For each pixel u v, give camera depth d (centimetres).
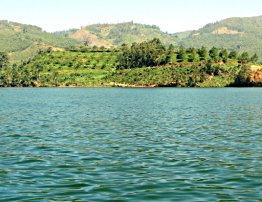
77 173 2848
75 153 3669
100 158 3422
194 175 2784
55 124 6247
